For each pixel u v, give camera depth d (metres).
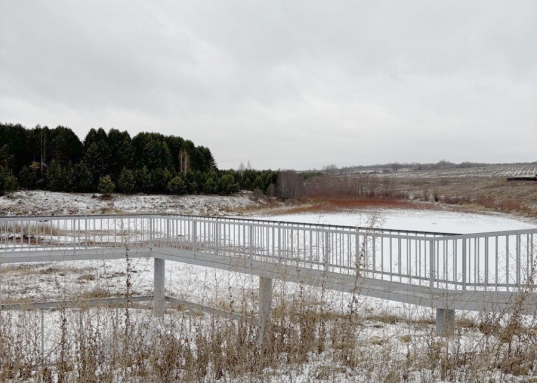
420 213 42.72
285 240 11.14
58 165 49.78
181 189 52.16
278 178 56.06
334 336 7.26
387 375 6.29
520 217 40.44
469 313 9.82
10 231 23.42
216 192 54.47
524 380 5.91
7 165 51.28
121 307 9.31
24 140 55.50
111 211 44.94
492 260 15.43
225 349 7.15
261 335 7.96
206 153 72.69
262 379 6.32
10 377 7.05
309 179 55.12
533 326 7.07
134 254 12.63
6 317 9.58
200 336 7.50
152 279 17.02
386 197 54.62
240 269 9.76
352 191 52.41
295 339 7.32
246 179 58.59
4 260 11.38
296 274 8.92
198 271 17.91
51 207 43.66
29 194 45.75
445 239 7.29
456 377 6.17
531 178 73.62
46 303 11.48
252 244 10.09
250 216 36.62
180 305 10.35
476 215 41.91
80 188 49.50
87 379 6.62
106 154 54.97
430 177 83.81
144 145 59.34
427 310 10.56
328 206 47.75
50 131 56.38
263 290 9.43
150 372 6.84
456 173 91.75
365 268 8.39
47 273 17.66
